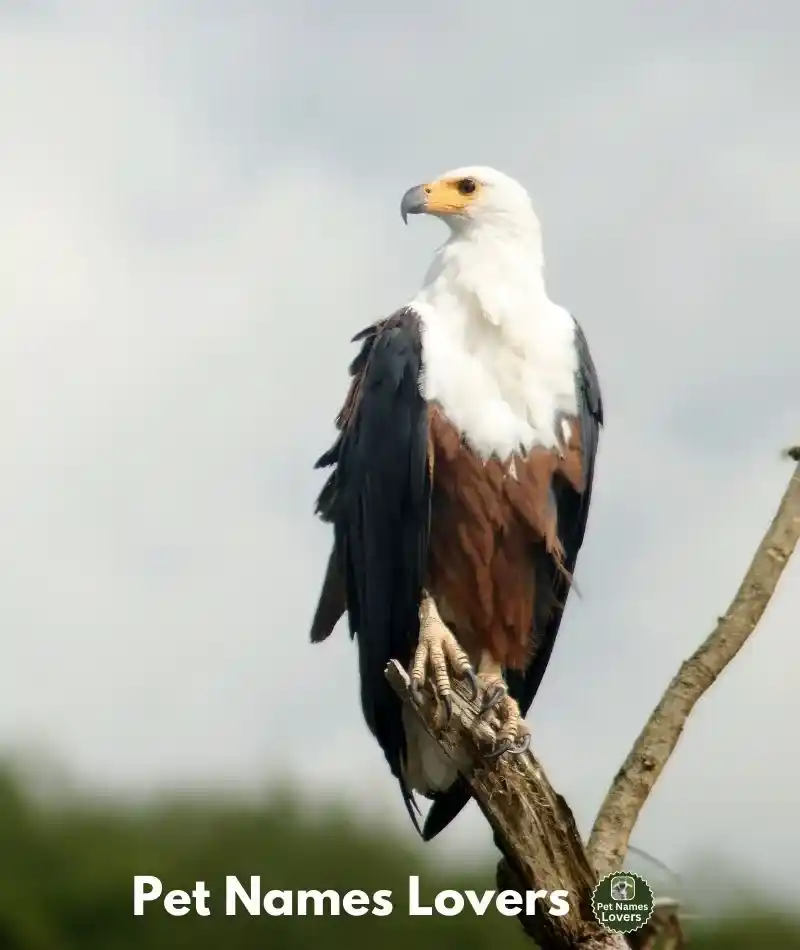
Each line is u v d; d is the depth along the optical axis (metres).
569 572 12.88
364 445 12.54
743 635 10.45
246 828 21.27
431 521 12.45
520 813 9.95
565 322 12.73
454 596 12.61
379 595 12.54
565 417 12.48
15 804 22.34
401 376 12.37
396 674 10.44
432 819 12.80
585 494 12.84
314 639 13.54
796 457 10.70
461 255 12.73
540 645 13.19
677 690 10.46
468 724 10.16
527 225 12.88
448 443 12.24
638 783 10.38
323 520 13.38
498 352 12.40
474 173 12.99
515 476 12.27
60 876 22.09
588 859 10.20
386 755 12.74
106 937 21.66
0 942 21.44
